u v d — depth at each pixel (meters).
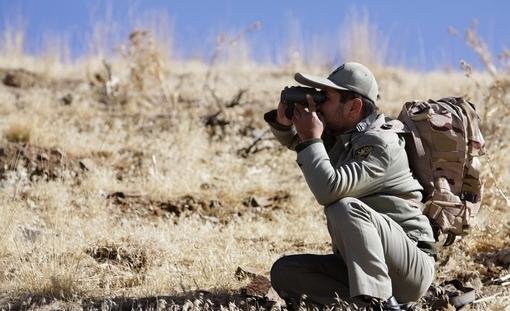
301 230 12.79
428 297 9.34
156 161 15.79
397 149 8.19
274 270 8.72
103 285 10.16
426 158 8.38
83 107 19.72
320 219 13.45
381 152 8.10
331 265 8.56
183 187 14.55
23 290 9.79
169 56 26.31
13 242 11.29
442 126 8.30
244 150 17.05
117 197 13.99
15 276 10.10
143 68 21.47
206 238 11.96
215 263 10.56
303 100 8.31
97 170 14.94
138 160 16.11
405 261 8.13
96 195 13.94
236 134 18.38
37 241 11.52
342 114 8.36
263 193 14.73
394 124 8.35
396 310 7.95
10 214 12.47
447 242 8.61
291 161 16.62
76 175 15.19
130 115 19.66
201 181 15.16
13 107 19.64
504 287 10.18
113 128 18.19
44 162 15.27
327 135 8.52
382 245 8.06
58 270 10.06
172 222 12.70
